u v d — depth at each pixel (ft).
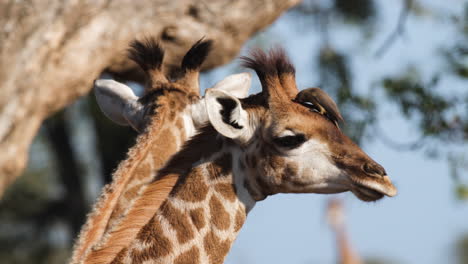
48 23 35.65
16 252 118.21
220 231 28.78
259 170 29.32
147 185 29.04
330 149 28.81
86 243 28.07
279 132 28.78
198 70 36.76
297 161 28.91
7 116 32.83
